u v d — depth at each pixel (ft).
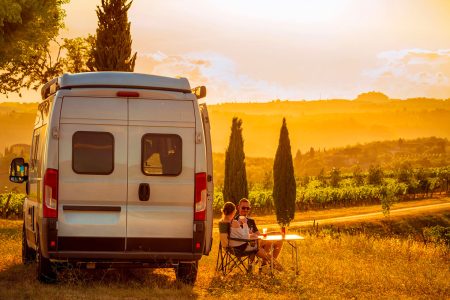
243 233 37.60
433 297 32.76
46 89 34.37
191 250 30.55
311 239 73.41
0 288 29.68
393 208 277.44
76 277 31.12
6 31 48.83
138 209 30.17
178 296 29.37
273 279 33.53
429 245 74.49
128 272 37.37
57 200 29.63
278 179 150.51
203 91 33.01
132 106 30.30
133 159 30.14
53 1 51.88
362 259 50.31
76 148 29.81
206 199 30.71
